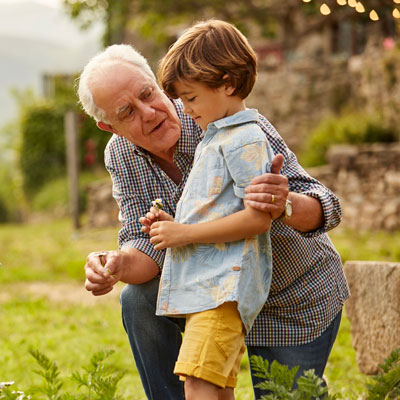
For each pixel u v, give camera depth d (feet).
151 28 53.72
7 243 48.24
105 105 8.91
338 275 9.55
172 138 9.20
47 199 70.03
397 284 12.95
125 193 9.85
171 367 10.00
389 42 46.52
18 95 84.58
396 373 8.12
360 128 46.44
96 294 9.16
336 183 41.22
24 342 20.29
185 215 8.41
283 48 62.54
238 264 8.01
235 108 8.36
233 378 8.42
